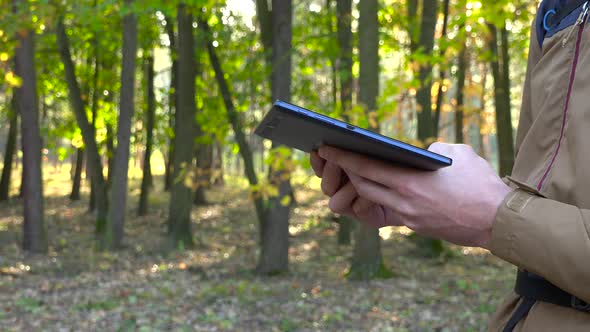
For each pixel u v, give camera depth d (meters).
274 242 11.26
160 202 26.77
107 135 24.25
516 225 0.68
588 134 0.72
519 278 0.82
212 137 12.44
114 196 14.61
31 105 13.71
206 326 7.38
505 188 0.73
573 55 0.78
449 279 10.57
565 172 0.74
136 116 24.56
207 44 12.40
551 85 0.80
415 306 8.50
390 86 6.37
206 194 29.92
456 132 15.96
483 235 0.71
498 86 14.30
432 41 11.16
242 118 12.16
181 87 14.95
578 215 0.66
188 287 9.86
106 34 16.70
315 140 0.82
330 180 0.95
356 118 6.63
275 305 8.60
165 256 13.79
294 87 13.76
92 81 21.78
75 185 27.97
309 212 22.88
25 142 13.85
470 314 7.95
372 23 9.30
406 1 12.02
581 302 0.72
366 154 0.76
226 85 12.11
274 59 10.62
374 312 8.13
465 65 13.04
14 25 9.41
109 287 9.77
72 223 20.48
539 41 0.90
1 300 8.52
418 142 6.90
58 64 19.77
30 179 13.88
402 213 0.74
